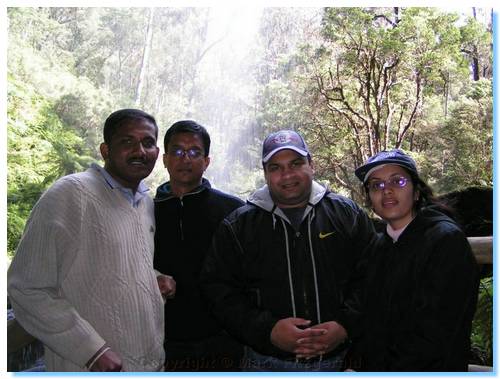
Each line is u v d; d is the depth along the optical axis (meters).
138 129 1.56
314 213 1.69
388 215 1.43
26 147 10.23
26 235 1.39
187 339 1.86
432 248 1.35
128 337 1.44
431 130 12.42
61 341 1.34
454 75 12.52
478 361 2.54
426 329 1.31
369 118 12.43
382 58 12.06
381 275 1.44
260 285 1.66
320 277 1.63
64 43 18.27
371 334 1.44
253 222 1.69
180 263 1.88
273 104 15.61
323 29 12.75
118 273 1.45
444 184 11.55
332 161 12.58
